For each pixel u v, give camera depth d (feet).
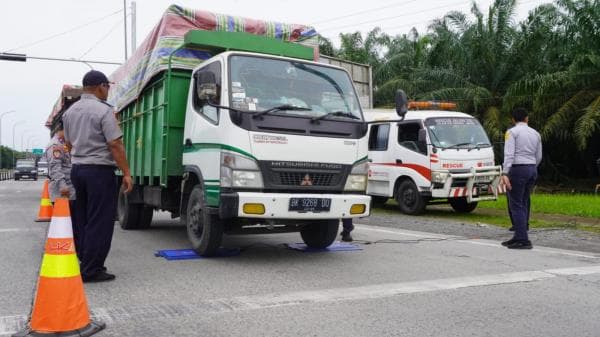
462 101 82.53
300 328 13.60
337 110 22.97
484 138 43.98
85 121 18.49
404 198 44.52
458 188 41.34
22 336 12.60
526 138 26.43
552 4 80.23
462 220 39.52
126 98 33.63
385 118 47.32
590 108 67.72
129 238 29.60
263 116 20.99
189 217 23.95
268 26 27.32
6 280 18.99
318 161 21.63
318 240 25.21
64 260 13.02
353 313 14.92
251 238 29.71
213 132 21.56
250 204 20.02
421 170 42.52
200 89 21.03
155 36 27.48
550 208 43.96
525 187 27.30
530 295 17.08
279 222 21.75
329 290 17.52
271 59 22.82
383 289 17.67
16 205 53.57
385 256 23.90
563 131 72.90
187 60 25.46
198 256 23.30
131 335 13.01
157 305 15.67
